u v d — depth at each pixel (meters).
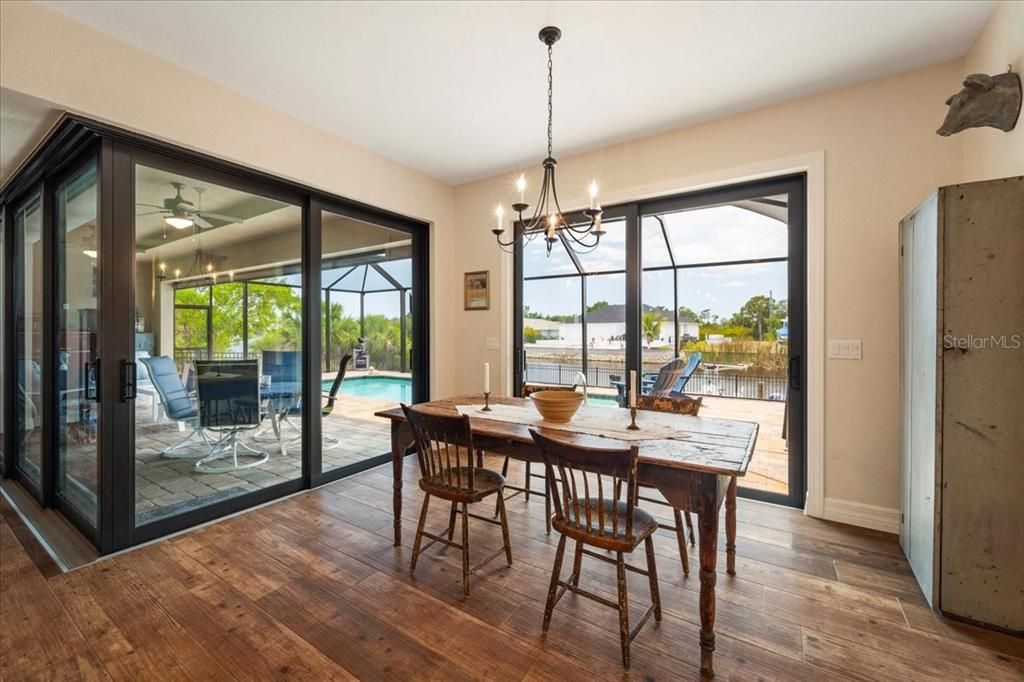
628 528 1.55
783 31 2.19
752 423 2.23
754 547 2.42
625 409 2.62
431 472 2.21
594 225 2.31
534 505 3.03
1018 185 1.66
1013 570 1.70
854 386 2.68
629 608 1.89
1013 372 1.69
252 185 2.98
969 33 2.20
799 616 1.83
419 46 2.30
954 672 1.53
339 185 3.36
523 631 1.75
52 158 2.57
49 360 2.92
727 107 2.93
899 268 2.43
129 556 2.31
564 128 3.24
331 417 3.53
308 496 3.18
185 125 2.47
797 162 2.82
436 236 4.33
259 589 2.02
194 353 2.71
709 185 3.16
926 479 1.95
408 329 4.24
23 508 2.92
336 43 2.27
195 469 2.73
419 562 2.27
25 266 3.30
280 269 3.17
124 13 2.03
